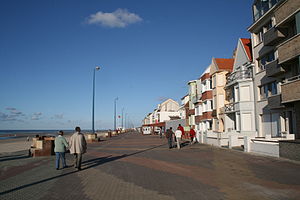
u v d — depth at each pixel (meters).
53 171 10.66
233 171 9.79
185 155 15.85
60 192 7.02
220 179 8.33
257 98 23.36
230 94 29.56
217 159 13.55
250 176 8.72
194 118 42.78
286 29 18.36
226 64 32.25
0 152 20.38
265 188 6.99
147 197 6.30
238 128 25.09
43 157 16.47
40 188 7.55
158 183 7.88
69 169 11.15
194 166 11.26
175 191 6.84
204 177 8.71
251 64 24.00
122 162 13.10
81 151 10.88
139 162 12.97
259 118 23.02
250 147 16.38
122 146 25.41
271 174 8.99
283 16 17.02
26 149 23.19
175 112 92.75
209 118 34.00
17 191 7.24
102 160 14.17
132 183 7.97
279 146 13.34
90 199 6.27
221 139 21.91
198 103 39.06
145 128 70.25
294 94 15.61
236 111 25.42
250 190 6.80
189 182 7.95
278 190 6.75
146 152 18.44
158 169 10.62
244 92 24.80
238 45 27.78
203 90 37.03
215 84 31.89
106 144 29.39
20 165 12.67
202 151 18.30
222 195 6.36
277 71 18.78
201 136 27.66
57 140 11.39
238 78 25.75
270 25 21.28
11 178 9.19
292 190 6.73
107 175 9.48
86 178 8.98
